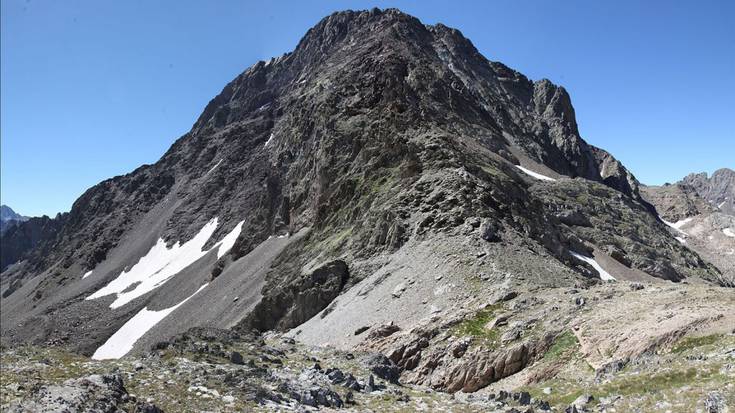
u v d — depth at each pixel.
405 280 64.56
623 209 143.38
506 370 39.81
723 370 25.64
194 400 22.84
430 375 43.34
